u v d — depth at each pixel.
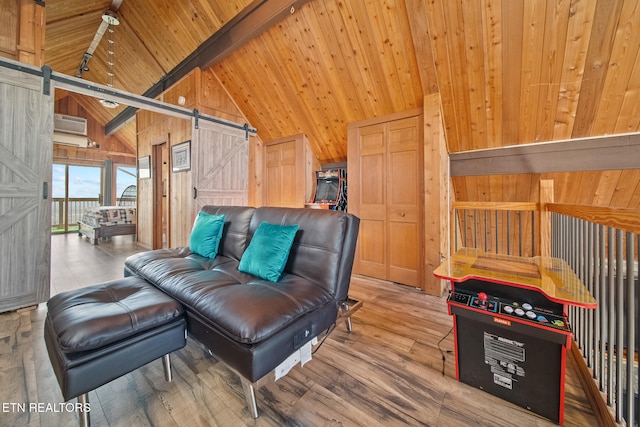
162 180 5.09
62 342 1.09
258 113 4.48
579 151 2.41
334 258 1.72
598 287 1.36
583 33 1.94
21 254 2.37
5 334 1.92
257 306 1.33
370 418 1.23
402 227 3.21
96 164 8.16
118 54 5.01
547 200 2.36
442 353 1.76
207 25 3.63
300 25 2.97
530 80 2.29
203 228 2.47
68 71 5.54
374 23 2.60
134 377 1.51
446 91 2.70
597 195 2.66
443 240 2.91
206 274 1.82
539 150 2.60
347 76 3.17
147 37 4.34
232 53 3.74
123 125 7.20
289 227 1.88
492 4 2.06
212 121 4.16
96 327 1.17
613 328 1.19
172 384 1.45
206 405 1.30
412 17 2.36
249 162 4.82
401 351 1.78
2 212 2.29
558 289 1.25
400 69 2.82
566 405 1.33
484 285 1.49
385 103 3.21
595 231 1.41
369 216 3.50
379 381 1.49
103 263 3.96
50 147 2.52
